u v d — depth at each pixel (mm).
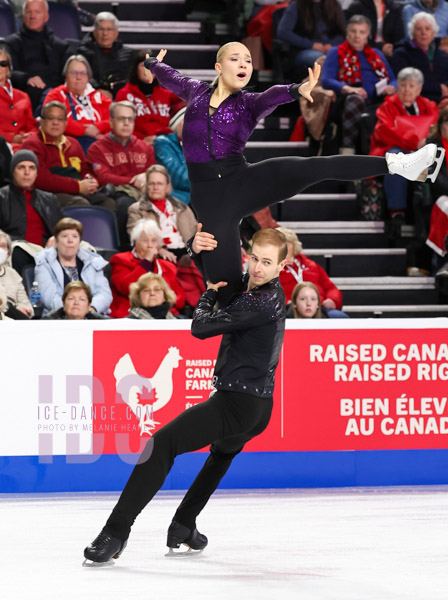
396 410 13766
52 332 13000
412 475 13820
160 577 8008
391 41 23391
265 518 11039
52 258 15625
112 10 24016
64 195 17891
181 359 13305
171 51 22891
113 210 18188
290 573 8125
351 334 13664
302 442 13555
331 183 21109
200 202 8117
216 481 9242
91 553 8430
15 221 16797
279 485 13516
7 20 21984
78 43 21438
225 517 11125
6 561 8688
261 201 7980
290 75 22188
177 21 24219
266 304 8688
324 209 20594
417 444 13820
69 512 11414
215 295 8672
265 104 7895
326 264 19594
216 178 8008
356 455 13680
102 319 14352
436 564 8461
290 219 20531
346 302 19234
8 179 17875
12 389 12914
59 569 8344
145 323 13227
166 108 20344
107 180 18578
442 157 7660
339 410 13633
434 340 13867
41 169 17734
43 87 20453
